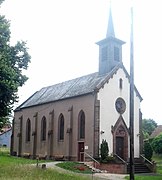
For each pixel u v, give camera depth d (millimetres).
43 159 47250
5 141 85812
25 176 20766
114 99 42031
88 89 41875
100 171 34875
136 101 44688
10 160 37969
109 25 45031
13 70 24703
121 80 43250
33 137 50938
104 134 40125
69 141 42906
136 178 30328
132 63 18719
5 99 24250
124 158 41438
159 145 64375
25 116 54781
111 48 43688
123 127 42188
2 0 25484
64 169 32125
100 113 40219
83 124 41812
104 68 43906
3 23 25453
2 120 25297
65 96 45312
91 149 39562
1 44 25172
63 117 45219
